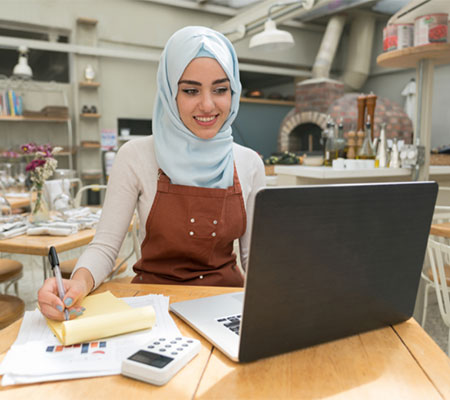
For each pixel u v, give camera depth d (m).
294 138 8.55
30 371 0.62
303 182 2.87
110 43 7.11
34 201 2.25
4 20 6.27
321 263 0.66
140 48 7.36
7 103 6.09
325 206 0.63
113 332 0.74
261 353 0.66
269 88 10.57
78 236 2.04
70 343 0.70
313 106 7.83
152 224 1.16
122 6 7.10
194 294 0.99
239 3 7.46
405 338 0.76
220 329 0.77
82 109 6.78
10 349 0.69
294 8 5.14
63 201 2.38
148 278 1.19
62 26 6.66
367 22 7.83
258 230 0.59
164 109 1.15
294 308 0.66
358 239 0.68
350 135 3.02
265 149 8.92
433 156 3.73
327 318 0.70
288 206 0.60
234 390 0.60
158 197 1.15
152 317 0.78
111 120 7.24
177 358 0.64
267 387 0.61
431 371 0.66
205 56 1.05
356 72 8.01
